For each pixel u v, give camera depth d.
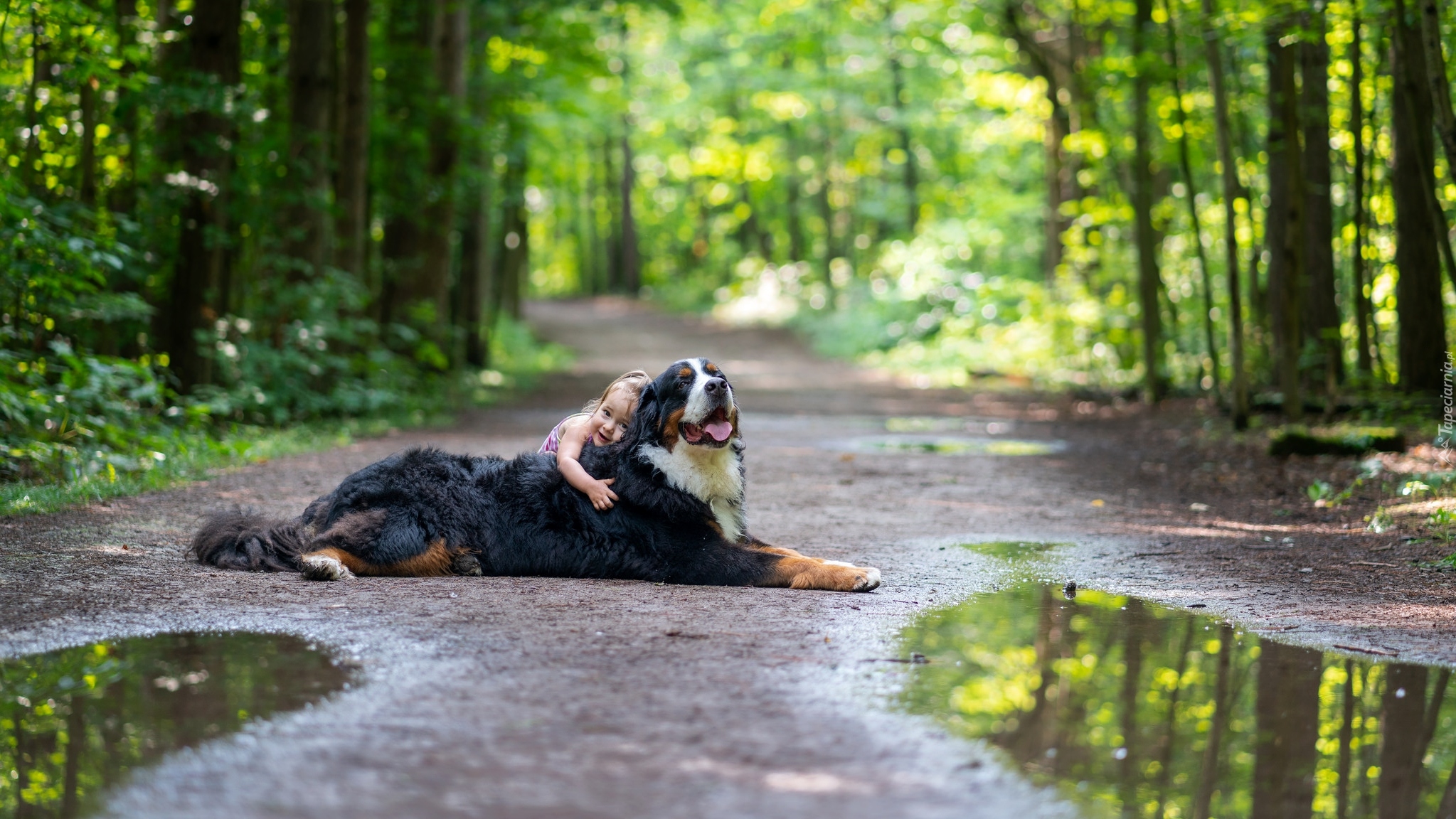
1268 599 5.51
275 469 9.91
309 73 14.31
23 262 9.37
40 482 8.28
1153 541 7.34
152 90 11.56
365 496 5.73
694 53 36.09
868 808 2.91
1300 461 11.20
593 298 54.94
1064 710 3.72
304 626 4.62
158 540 6.50
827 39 34.16
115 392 10.41
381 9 18.38
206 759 3.19
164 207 12.24
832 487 9.94
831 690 3.89
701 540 5.64
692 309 47.53
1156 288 18.28
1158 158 17.83
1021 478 10.66
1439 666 4.31
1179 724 3.61
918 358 27.92
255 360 13.34
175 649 4.28
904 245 32.62
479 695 3.77
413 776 3.08
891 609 5.17
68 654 4.20
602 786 3.02
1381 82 15.23
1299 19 12.29
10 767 3.12
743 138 40.72
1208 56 13.23
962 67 27.80
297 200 14.10
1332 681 4.09
